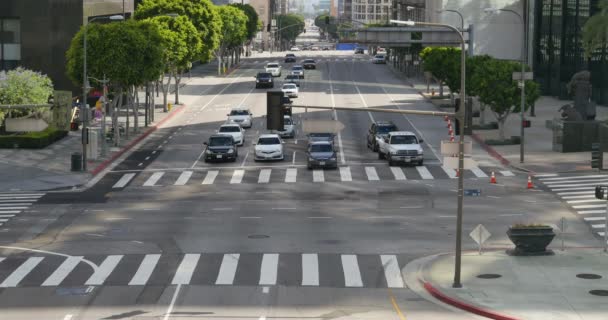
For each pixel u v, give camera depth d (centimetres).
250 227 4100
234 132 6944
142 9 10356
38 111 7131
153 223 4206
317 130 3428
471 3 12138
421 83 12694
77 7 9431
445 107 9381
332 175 5672
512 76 6594
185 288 3059
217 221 4244
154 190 5194
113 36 6875
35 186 5334
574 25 10206
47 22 9025
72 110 8012
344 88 11725
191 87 11975
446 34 10506
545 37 11275
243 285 3102
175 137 7575
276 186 5278
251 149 6806
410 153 5956
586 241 3816
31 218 4347
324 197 4897
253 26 18750
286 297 2947
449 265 3359
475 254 3559
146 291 3019
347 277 3225
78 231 4031
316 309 2803
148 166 6122
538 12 11500
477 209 4512
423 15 16525
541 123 8256
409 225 4131
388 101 10150
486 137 7319
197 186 5312
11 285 3102
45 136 6894
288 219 4284
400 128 7938
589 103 7188
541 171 5712
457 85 9006
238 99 10356
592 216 4328
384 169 5894
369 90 11506
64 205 4716
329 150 5941
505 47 12150
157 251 3628
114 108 7106
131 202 4797
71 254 3578
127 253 3594
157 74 7231
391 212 4447
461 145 3103
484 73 6819
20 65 9019
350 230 4028
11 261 3462
